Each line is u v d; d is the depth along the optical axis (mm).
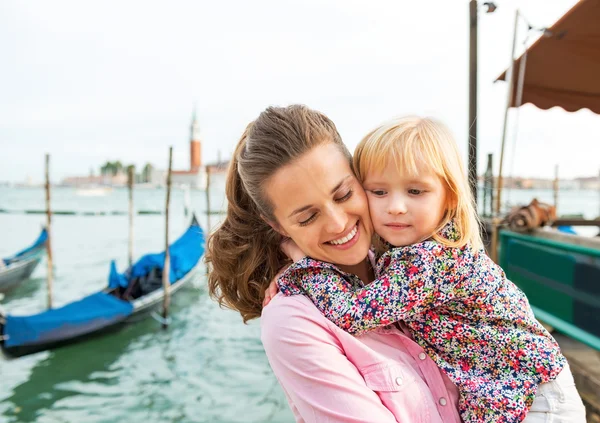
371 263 1666
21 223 41469
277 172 1301
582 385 3492
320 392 1195
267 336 1340
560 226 8266
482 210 7742
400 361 1331
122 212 51438
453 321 1421
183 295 13641
